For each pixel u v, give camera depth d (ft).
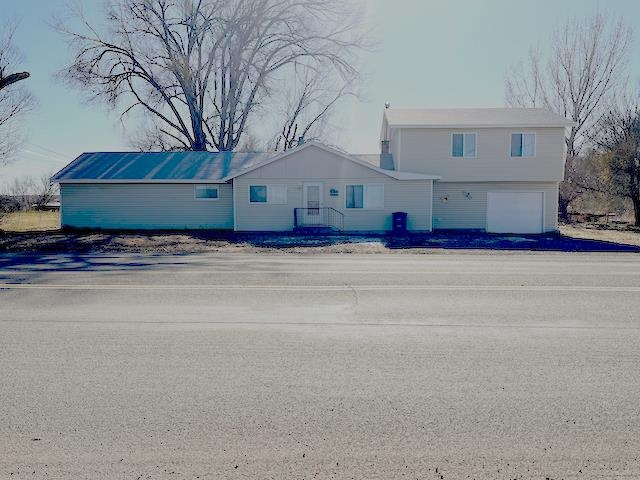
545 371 13.96
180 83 108.37
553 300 23.30
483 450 9.70
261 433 10.41
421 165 77.00
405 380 13.34
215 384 13.10
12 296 24.35
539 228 77.87
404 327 18.61
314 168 74.33
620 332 17.80
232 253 47.11
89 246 52.54
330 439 10.16
